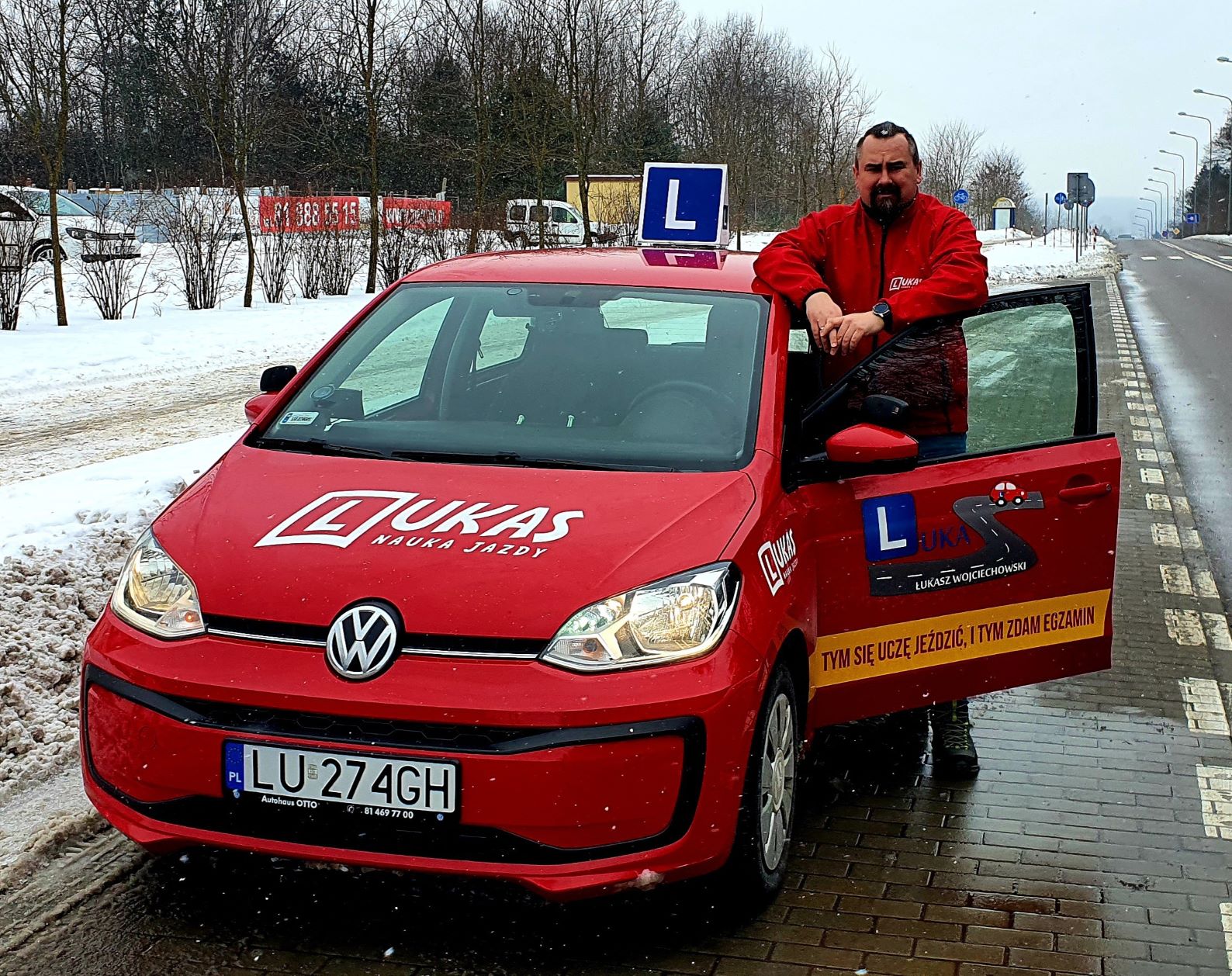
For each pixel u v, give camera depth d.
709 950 3.34
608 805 3.01
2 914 3.44
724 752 3.13
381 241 26.27
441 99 27.03
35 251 19.31
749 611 3.29
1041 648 4.31
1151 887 3.75
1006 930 3.48
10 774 4.29
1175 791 4.47
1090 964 3.32
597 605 3.13
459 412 4.11
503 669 3.04
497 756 2.97
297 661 3.09
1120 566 7.50
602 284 4.57
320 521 3.46
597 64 26.19
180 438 10.98
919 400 4.43
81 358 15.73
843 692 3.98
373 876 3.09
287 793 3.05
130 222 23.36
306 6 23.55
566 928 3.43
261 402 4.46
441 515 3.46
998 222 83.88
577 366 4.20
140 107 32.00
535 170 28.11
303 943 3.33
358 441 3.98
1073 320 4.41
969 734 4.61
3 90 18.06
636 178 30.31
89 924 3.39
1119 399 14.36
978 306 4.26
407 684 3.02
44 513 6.61
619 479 3.66
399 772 3.00
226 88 21.81
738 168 35.94
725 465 3.77
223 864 3.23
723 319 4.37
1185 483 9.88
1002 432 4.50
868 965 3.28
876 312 4.14
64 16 18.16
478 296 4.55
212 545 3.41
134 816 3.20
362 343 4.48
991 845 4.01
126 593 3.39
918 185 4.60
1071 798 4.39
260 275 23.75
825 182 40.62
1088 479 4.29
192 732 3.09
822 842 4.02
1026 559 4.22
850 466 3.81
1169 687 5.56
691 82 35.56
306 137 26.89
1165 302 30.91
